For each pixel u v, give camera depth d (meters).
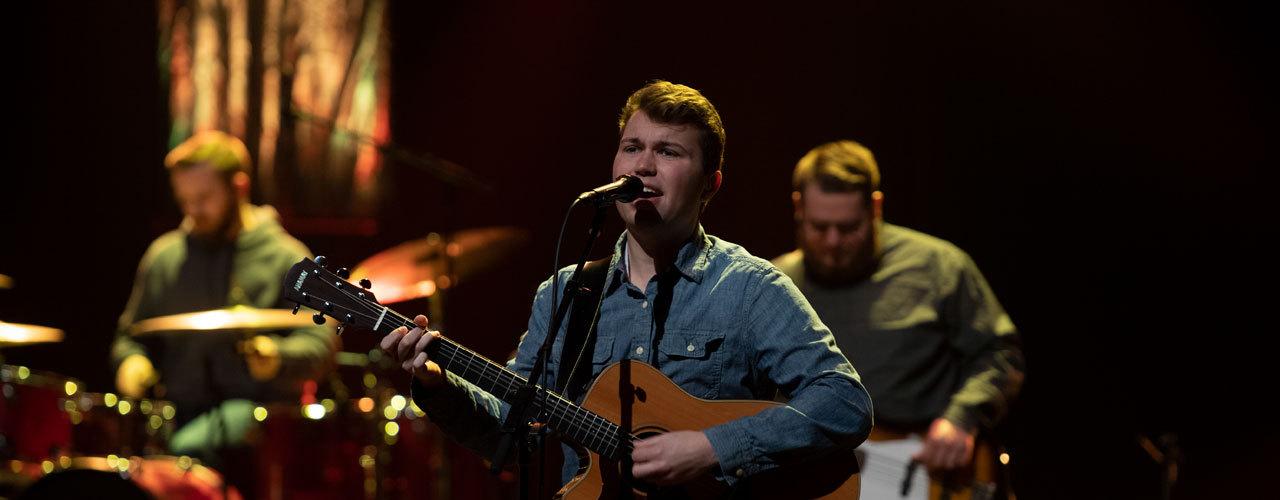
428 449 9.06
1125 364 11.70
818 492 4.53
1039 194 11.66
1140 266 11.63
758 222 11.88
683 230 4.57
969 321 7.18
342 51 12.06
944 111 11.71
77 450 8.85
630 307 4.61
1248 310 11.49
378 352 9.81
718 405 4.45
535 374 4.34
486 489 9.18
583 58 12.22
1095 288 11.67
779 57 11.95
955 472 6.96
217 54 11.98
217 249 9.79
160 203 12.09
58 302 12.16
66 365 12.13
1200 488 11.60
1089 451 11.76
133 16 12.04
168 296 9.71
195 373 9.26
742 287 4.52
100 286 12.16
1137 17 11.44
